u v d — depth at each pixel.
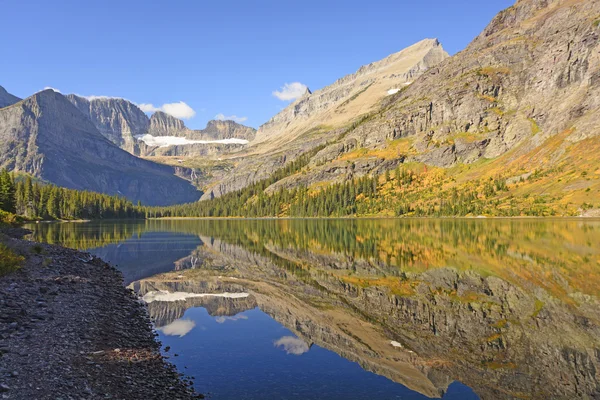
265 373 19.72
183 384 17.81
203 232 140.38
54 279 36.28
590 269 49.03
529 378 19.73
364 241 93.25
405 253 68.44
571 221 143.00
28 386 14.23
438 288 41.06
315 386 18.34
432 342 25.22
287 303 36.12
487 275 46.78
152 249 82.19
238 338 25.58
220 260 65.06
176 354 22.08
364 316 31.52
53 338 20.34
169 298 37.75
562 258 57.78
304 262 61.62
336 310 33.41
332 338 25.98
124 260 65.19
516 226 126.50
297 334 26.83
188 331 26.92
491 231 109.94
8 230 103.62
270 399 16.64
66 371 16.31
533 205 183.62
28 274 36.25
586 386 18.80
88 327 23.59
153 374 18.28
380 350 23.77
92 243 90.19
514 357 22.67
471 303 34.91
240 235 123.00
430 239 93.19
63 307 27.22
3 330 20.28
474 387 18.56
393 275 48.81
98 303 30.53
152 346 22.73
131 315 29.16
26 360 16.75
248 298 38.09
